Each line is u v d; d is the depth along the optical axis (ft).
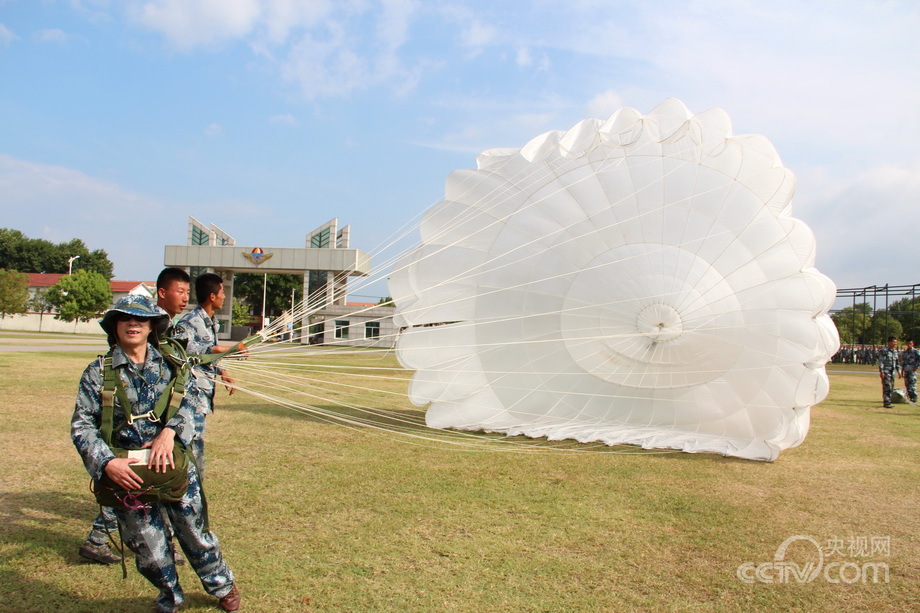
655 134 28.73
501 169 32.17
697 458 25.93
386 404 41.81
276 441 26.48
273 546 14.43
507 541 15.29
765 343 28.35
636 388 31.48
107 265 287.69
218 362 17.89
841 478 23.02
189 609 11.40
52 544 14.10
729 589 12.92
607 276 30.55
